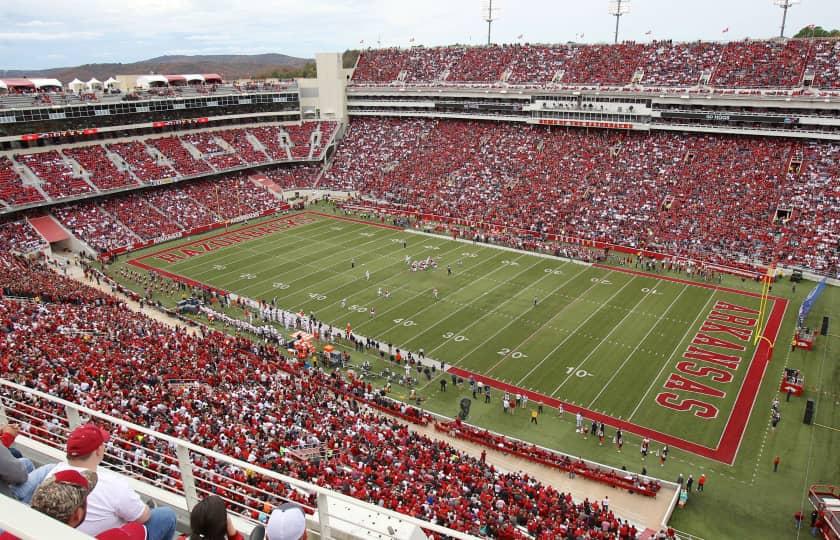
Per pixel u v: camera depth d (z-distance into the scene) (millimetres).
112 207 74938
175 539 6445
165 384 31016
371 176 91750
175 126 90438
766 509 28594
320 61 102938
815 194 64750
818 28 119625
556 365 42062
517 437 34344
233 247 69812
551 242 68812
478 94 93438
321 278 59344
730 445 33312
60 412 21922
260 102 99000
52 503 4352
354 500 6223
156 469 18688
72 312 41812
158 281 58812
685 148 77062
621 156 79250
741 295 53688
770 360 42219
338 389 38562
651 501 29156
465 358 43281
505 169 83812
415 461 28359
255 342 46156
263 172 93875
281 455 24594
